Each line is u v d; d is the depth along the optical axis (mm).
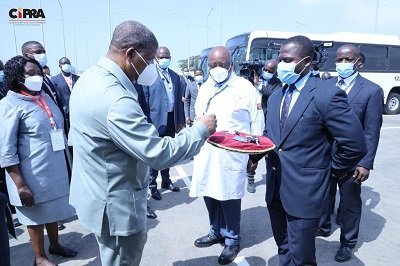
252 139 2172
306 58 2062
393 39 14555
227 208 3053
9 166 2506
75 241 3492
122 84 1622
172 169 6227
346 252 3068
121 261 1803
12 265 3074
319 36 13055
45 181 2707
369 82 2975
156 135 1553
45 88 3008
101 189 1659
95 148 1598
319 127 2055
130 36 1622
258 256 3146
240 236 3529
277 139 2229
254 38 11469
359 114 2896
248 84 3164
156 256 3168
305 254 2203
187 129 1693
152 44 1701
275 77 4699
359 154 2002
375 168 6113
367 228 3689
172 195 4828
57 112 2863
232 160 2967
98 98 1530
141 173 1755
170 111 4590
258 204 4430
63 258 3152
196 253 3223
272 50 11414
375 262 3023
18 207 2727
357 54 3043
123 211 1691
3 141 2477
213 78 3072
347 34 13781
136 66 1697
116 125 1489
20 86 2623
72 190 1813
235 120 3080
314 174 2105
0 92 3859
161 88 4242
